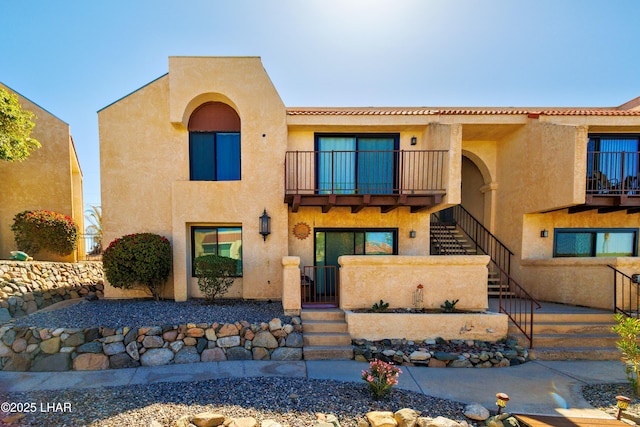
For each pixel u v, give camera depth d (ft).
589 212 33.01
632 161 31.99
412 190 30.07
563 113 30.40
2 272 27.12
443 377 19.65
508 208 34.86
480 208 39.45
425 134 32.19
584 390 18.12
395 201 28.99
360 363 21.44
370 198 28.73
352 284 25.21
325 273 30.27
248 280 30.89
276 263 31.04
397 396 16.83
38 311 27.30
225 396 16.48
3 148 31.76
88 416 14.53
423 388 18.12
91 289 36.14
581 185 26.53
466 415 15.16
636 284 25.20
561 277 29.48
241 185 30.91
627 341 18.12
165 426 13.80
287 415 14.70
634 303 25.20
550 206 28.99
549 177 29.09
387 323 23.56
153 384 18.22
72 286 34.40
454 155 28.07
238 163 32.35
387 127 31.96
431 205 29.66
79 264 38.58
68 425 13.82
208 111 32.24
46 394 17.06
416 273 25.25
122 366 21.13
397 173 32.91
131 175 31.71
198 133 32.32
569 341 23.44
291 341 22.75
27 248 36.68
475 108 40.93
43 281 30.96
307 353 22.16
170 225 31.78
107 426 13.69
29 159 40.86
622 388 18.35
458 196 27.99
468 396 17.30
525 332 23.95
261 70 30.99
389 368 16.74
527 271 32.65
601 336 23.75
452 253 37.99
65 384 18.51
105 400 16.16
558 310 26.66
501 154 36.11
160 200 31.78
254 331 22.86
